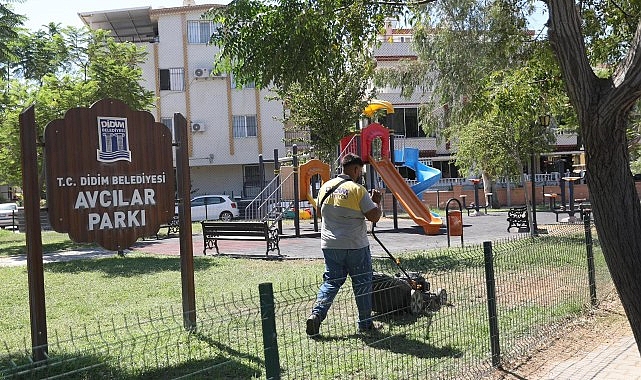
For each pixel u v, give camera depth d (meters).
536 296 8.30
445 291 7.75
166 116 40.22
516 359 6.42
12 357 5.68
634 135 17.17
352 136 22.11
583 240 9.51
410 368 5.64
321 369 5.52
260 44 10.64
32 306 5.80
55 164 6.16
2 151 21.34
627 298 4.76
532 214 18.41
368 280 6.79
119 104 6.61
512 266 8.08
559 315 7.77
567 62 4.81
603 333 7.46
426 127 33.75
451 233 14.50
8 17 23.95
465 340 6.48
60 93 19.58
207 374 5.43
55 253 17.98
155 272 12.48
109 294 9.89
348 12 10.62
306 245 17.94
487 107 12.64
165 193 6.95
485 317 7.22
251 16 10.77
